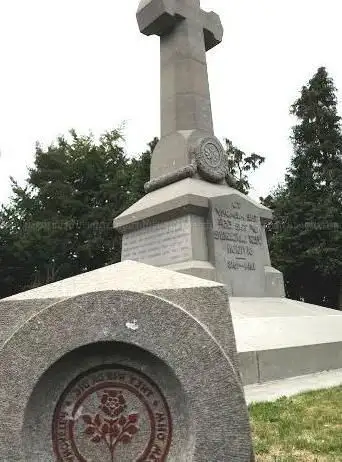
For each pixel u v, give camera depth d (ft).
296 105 97.50
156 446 8.31
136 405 8.51
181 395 8.39
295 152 95.61
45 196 97.30
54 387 8.47
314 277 84.23
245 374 20.65
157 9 36.94
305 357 23.57
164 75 37.73
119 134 114.21
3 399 8.18
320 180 90.99
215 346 8.39
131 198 87.10
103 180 98.99
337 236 78.02
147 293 8.61
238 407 8.20
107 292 8.57
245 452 8.04
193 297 9.26
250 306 28.14
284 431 13.19
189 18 37.81
